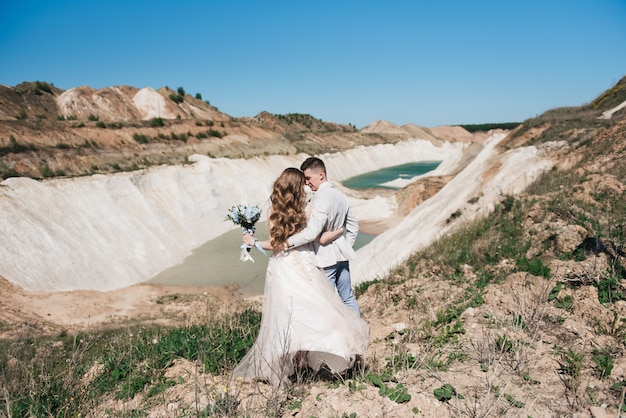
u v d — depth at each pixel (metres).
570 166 16.30
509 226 9.73
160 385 4.05
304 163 3.85
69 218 24.45
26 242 21.36
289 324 3.55
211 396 3.60
